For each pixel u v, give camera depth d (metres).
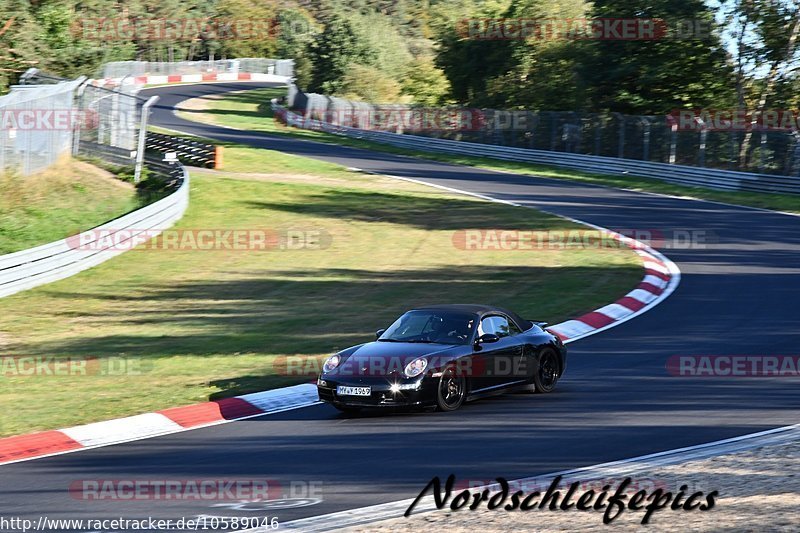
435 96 165.75
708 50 105.25
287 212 69.31
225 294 45.44
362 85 183.00
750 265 47.69
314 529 14.96
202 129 132.00
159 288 47.44
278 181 83.38
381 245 57.50
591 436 20.61
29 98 69.12
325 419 24.02
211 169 91.06
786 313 36.31
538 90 122.38
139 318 41.25
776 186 72.00
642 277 45.81
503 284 45.47
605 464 18.12
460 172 93.88
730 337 32.47
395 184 84.12
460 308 26.84
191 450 21.19
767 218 61.75
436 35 148.38
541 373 26.28
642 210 67.38
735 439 19.62
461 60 142.62
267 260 53.66
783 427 20.55
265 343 35.16
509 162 102.94
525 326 27.17
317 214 68.62
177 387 28.53
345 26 189.25
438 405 23.92
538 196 75.81
